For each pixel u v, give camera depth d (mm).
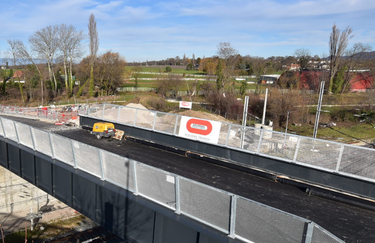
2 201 25953
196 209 7754
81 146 11266
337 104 52000
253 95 56375
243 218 6758
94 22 65188
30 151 14633
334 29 57125
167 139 18234
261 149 14102
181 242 7898
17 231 23906
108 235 23906
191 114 43594
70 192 12023
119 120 21516
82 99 63750
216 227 7398
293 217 5918
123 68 74188
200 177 12961
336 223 9039
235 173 13695
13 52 63969
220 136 15719
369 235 8383
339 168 11906
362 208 10125
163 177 8359
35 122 28688
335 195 10688
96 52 66500
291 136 13203
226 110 52219
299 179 12961
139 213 8914
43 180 13953
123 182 9805
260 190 11609
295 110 46219
